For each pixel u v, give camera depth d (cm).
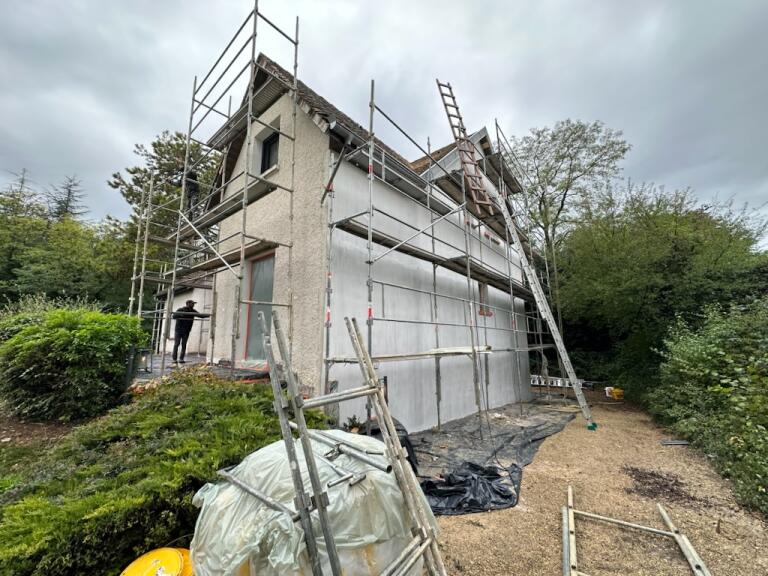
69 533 209
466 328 924
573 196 1683
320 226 573
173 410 396
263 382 531
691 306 960
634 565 281
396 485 215
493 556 290
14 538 206
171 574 190
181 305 1313
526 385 1312
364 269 620
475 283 1036
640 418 848
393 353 655
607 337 1442
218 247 803
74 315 606
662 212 1089
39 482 290
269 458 235
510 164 1680
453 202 973
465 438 642
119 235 1758
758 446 434
